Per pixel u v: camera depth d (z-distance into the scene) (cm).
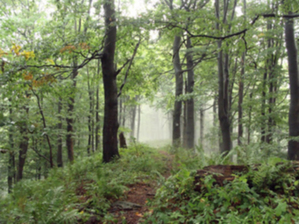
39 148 1698
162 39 1628
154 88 1527
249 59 1536
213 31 845
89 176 627
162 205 393
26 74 787
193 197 387
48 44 815
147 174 697
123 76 1197
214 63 1686
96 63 1742
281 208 285
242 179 359
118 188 517
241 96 1558
